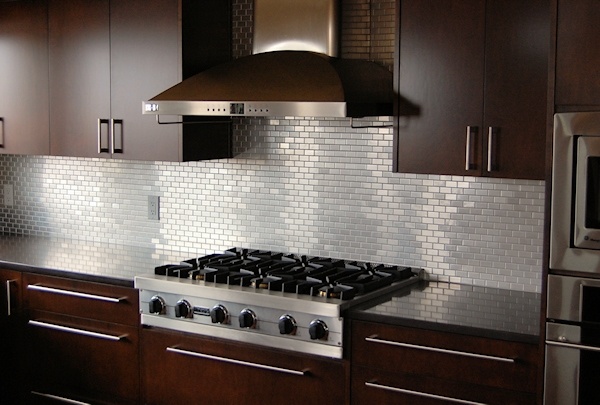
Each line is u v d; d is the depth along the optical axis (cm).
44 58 471
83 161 508
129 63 443
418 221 409
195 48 434
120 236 500
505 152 355
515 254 386
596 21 293
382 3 406
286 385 368
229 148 457
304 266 415
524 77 348
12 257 460
